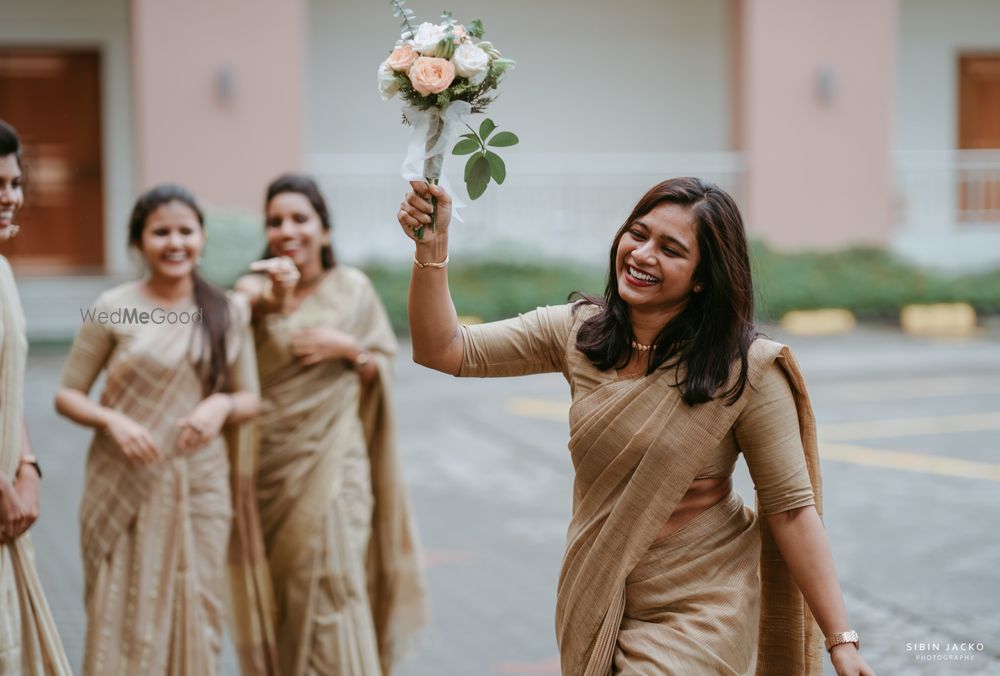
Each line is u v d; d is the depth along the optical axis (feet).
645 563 10.21
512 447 33.91
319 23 62.69
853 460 31.86
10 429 12.03
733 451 10.34
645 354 10.34
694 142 66.85
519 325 10.93
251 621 15.47
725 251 9.98
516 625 19.94
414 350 10.73
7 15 57.67
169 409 14.39
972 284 58.75
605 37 65.62
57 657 12.22
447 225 10.25
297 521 15.34
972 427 35.81
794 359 10.17
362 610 15.44
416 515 26.94
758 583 10.46
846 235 63.10
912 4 68.90
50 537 24.68
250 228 45.75
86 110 58.90
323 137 63.21
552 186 63.46
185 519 14.26
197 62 55.16
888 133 63.05
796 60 62.13
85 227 59.06
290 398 15.55
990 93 70.64
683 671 9.75
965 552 23.63
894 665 17.80
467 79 9.89
